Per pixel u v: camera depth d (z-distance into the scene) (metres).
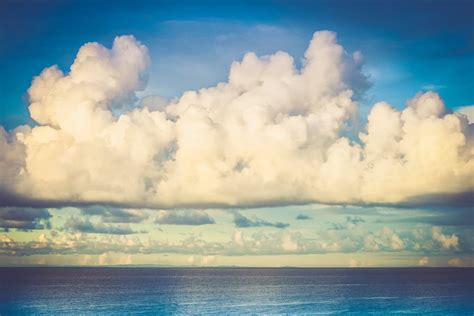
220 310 57.81
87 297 69.25
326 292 75.25
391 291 76.81
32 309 58.22
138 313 55.25
